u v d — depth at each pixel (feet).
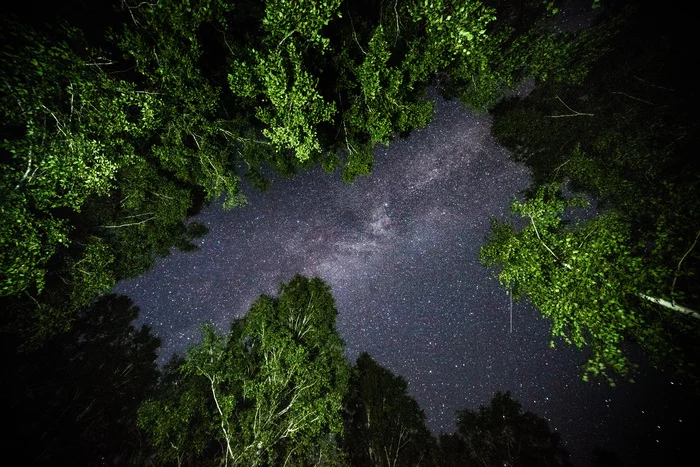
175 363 48.73
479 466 47.06
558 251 29.30
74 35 26.27
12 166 26.48
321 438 37.78
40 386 44.45
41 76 24.84
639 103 37.55
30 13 27.09
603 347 23.75
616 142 38.17
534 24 39.24
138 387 47.06
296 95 23.95
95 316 48.42
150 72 31.53
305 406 36.60
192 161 40.55
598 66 39.27
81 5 31.17
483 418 49.24
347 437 49.49
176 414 36.63
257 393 36.94
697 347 22.04
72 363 46.98
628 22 36.14
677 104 34.78
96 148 28.40
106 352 48.06
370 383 51.47
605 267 24.12
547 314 28.12
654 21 35.24
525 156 47.93
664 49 35.27
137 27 28.17
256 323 44.73
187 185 48.16
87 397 45.96
